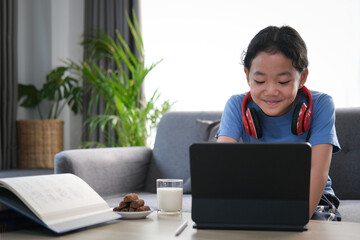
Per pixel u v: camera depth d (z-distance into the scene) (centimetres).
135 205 120
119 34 413
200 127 256
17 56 422
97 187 229
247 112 136
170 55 414
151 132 380
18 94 433
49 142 412
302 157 96
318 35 359
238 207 101
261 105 124
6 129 403
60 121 419
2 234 99
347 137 232
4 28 400
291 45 118
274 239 93
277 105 122
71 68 417
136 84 360
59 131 419
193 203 103
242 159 98
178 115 274
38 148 412
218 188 101
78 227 101
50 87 419
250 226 101
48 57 449
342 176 229
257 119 136
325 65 356
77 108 436
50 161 412
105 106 418
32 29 455
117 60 383
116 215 115
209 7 401
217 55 399
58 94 425
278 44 118
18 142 418
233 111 153
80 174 219
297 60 119
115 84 361
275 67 118
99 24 427
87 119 428
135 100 397
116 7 420
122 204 121
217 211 102
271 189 99
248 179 99
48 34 449
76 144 440
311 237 94
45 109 455
